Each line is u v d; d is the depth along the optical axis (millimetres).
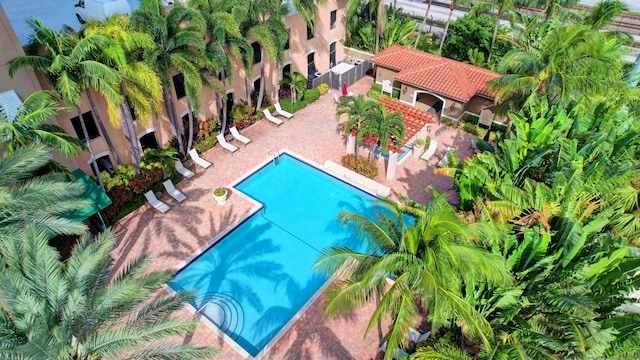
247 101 27828
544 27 27297
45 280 10281
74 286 10484
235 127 26141
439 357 11148
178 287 16656
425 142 25062
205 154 24703
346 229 19688
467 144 25875
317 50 32844
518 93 21469
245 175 22703
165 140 23891
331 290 12055
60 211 13438
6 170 12078
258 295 16438
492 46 33406
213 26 21516
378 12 33438
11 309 9641
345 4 34094
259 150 25141
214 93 25812
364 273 11906
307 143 25750
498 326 11914
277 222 20141
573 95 19516
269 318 15602
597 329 10156
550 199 14273
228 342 14352
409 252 11391
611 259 11352
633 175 14477
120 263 17516
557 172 14836
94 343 9445
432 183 22344
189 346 10047
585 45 18953
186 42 19328
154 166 21469
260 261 17953
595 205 14672
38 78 16984
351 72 32844
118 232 19094
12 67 14734
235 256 18188
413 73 28953
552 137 17344
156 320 10500
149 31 18672
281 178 23203
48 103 15227
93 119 19797
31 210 12711
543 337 10820
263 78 26719
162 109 22844
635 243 13906
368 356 14117
